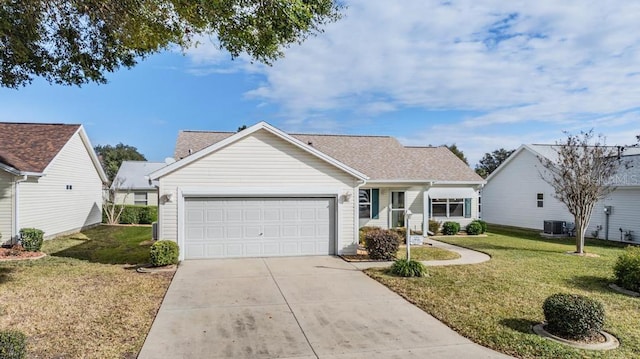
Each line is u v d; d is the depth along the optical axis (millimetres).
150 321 7414
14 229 15398
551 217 24172
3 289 9477
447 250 16219
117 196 30594
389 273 11500
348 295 9297
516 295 9266
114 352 6000
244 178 13789
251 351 6113
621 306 8578
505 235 22469
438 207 22750
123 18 7379
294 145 14102
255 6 6879
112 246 16797
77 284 10031
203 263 12875
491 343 6488
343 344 6422
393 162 22531
